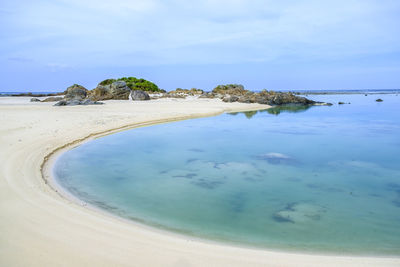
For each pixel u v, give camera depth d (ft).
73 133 63.98
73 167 44.16
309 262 19.22
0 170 34.60
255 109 155.53
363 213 30.86
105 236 20.99
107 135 70.85
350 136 77.66
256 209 31.35
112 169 45.09
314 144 67.46
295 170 46.80
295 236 25.32
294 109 160.25
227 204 32.53
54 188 33.55
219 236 24.81
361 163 51.31
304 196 35.65
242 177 42.75
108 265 17.16
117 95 173.06
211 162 50.85
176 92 263.29
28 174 35.55
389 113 139.03
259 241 24.13
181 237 24.00
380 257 21.77
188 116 109.40
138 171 44.62
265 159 53.26
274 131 85.10
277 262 18.94
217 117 114.52
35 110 102.01
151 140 69.10
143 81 277.64
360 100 255.91
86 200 31.45
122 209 29.86
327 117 122.52
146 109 119.34
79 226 22.30
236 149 61.46
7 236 19.93
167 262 17.97
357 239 24.94
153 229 25.34
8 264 16.67
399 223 28.48
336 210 31.50
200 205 32.04
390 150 61.62
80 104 129.90
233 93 231.50
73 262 17.24
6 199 26.50
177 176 42.55
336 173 45.47
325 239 24.84
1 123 67.41
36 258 17.44
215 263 18.22
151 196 34.32
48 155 47.37
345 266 18.72
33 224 21.97
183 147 62.69
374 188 38.96
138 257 18.38
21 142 49.90
